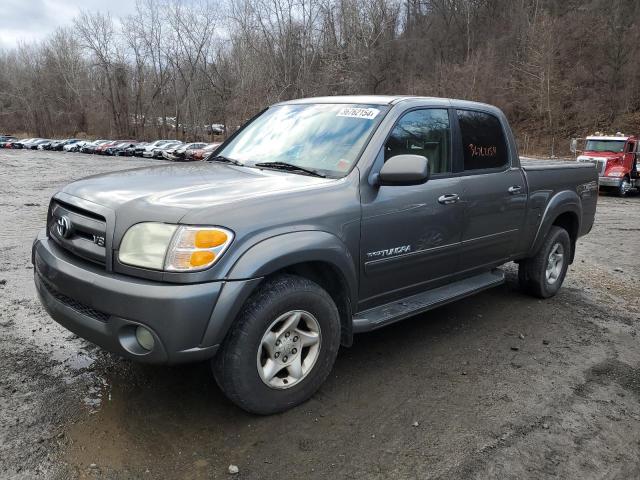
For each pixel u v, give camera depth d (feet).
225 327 8.98
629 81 144.97
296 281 10.02
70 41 261.85
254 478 8.50
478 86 165.17
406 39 205.46
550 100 152.97
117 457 8.84
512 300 18.02
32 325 14.10
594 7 173.17
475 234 14.17
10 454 8.77
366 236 11.18
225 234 8.96
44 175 79.77
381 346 13.74
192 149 135.85
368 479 8.61
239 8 177.17
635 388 12.20
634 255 27.04
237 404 9.78
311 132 12.78
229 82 190.29
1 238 25.72
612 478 9.02
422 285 13.20
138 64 228.63
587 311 17.39
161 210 9.04
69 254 10.09
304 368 10.47
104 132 250.16
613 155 62.59
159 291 8.59
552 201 17.15
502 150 15.39
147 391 10.91
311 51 177.47
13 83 287.89
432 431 10.00
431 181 12.86
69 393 10.71
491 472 8.94
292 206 9.96
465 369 12.63
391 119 12.15
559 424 10.50
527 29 179.01
